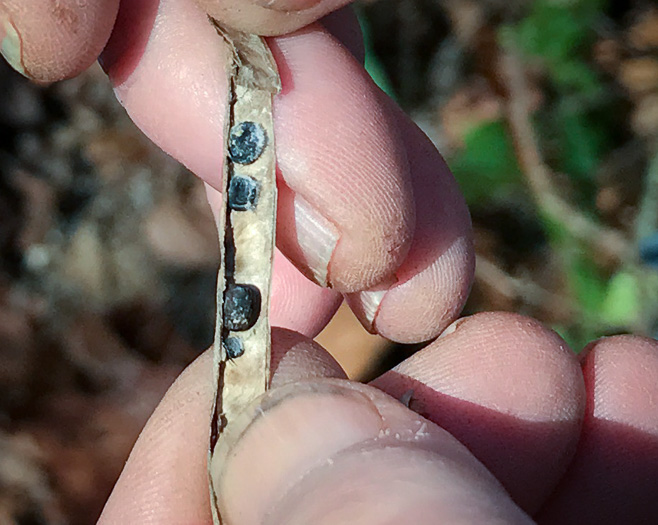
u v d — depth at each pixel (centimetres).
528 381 14
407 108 24
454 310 15
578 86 23
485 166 22
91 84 26
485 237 22
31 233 24
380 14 26
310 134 13
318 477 11
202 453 13
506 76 23
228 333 12
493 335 14
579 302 21
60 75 13
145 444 13
